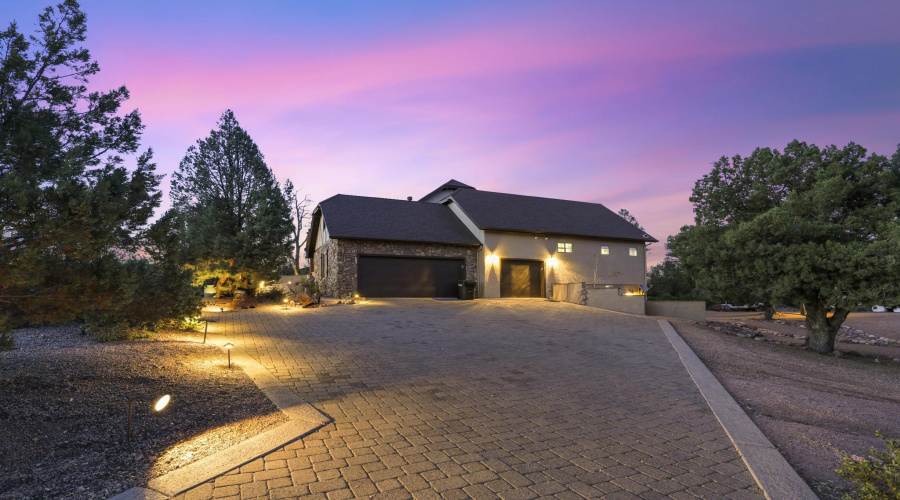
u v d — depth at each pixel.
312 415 4.57
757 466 3.55
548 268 23.09
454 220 23.86
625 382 6.63
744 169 13.45
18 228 3.57
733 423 4.71
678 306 19.19
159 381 5.38
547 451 3.88
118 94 5.43
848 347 13.57
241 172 19.06
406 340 9.84
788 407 5.61
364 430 4.28
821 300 11.09
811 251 10.31
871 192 10.98
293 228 18.17
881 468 2.80
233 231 17.98
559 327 12.77
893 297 9.36
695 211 14.31
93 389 4.86
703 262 12.62
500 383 6.40
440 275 21.17
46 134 4.32
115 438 3.76
